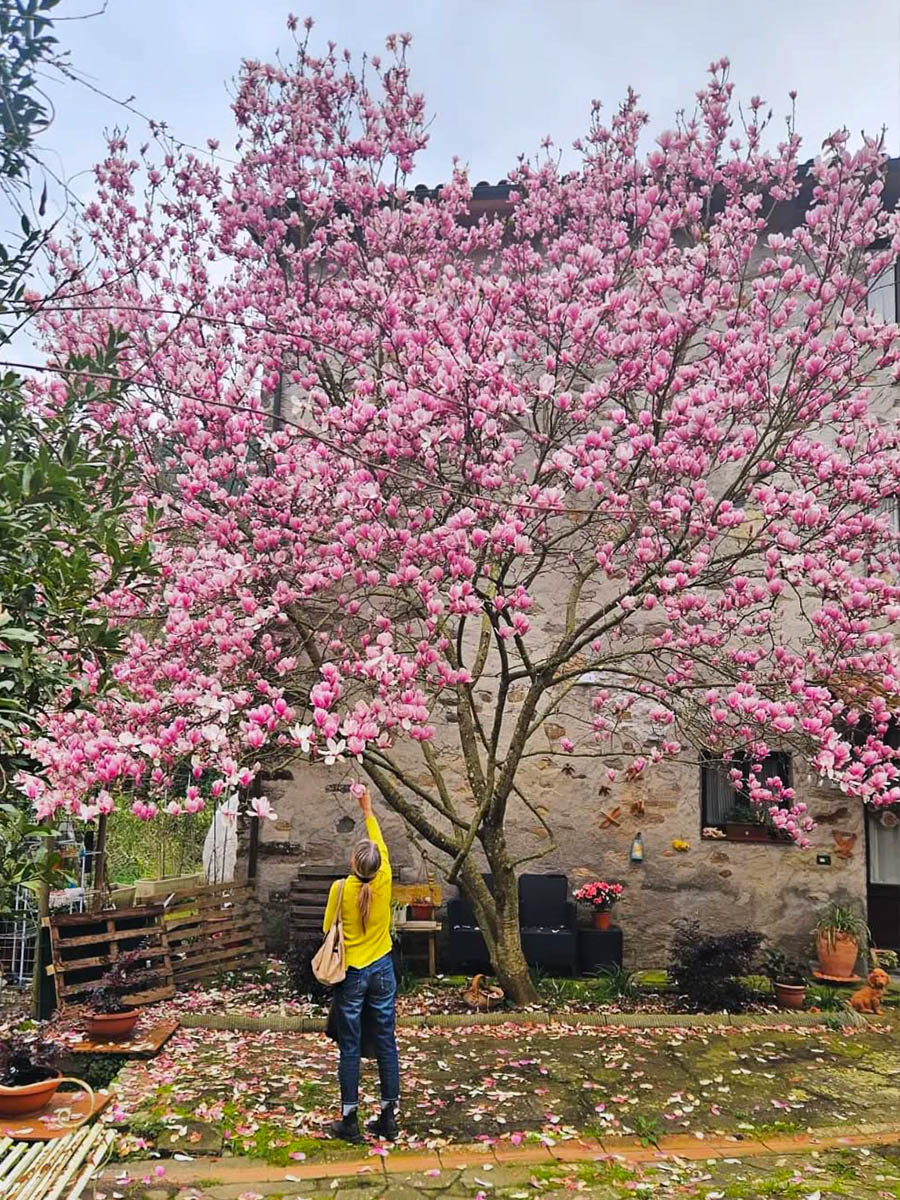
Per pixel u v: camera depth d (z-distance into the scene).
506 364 6.14
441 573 5.88
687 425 6.08
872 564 7.14
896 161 8.23
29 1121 4.86
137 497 6.30
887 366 7.12
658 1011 7.10
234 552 6.26
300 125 7.98
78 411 3.75
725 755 7.30
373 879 4.86
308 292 7.91
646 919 8.30
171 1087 5.41
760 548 6.42
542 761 8.57
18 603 2.96
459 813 8.56
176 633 5.50
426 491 6.53
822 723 6.04
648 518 6.22
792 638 8.23
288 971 7.72
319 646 7.50
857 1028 6.83
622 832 8.42
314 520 6.30
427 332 6.02
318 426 6.91
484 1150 4.62
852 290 7.04
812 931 8.14
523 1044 6.31
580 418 6.35
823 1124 5.02
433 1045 6.27
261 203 8.03
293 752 6.63
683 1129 4.92
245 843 8.69
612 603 6.65
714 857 8.31
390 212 7.43
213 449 6.79
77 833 7.54
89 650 3.29
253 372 6.96
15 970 7.55
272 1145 4.64
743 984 7.53
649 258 7.22
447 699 8.72
